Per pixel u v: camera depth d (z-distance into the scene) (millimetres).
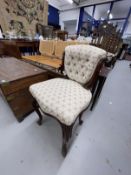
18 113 1078
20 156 824
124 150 922
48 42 2115
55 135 1014
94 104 1389
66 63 1120
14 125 1083
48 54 2170
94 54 895
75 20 6586
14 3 2385
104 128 1135
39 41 2445
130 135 1075
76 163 805
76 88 922
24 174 726
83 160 827
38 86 906
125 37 5918
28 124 1110
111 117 1312
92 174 749
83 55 963
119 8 5625
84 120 1226
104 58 930
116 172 768
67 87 917
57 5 6211
